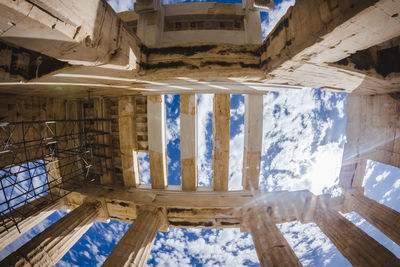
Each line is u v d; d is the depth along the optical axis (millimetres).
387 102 6293
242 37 7691
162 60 5367
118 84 6215
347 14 2367
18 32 2445
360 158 7684
